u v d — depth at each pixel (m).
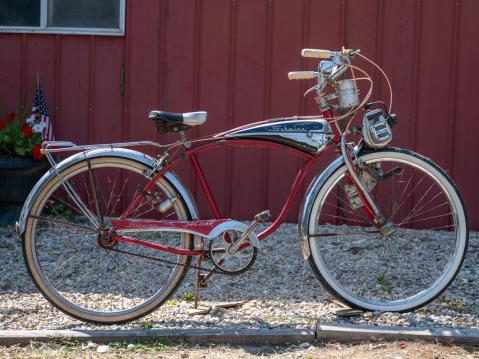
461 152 6.07
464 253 4.21
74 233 5.38
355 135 5.94
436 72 6.04
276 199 6.14
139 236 5.27
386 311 4.20
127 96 6.16
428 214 6.06
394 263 5.12
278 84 6.07
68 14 6.16
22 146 5.91
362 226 6.00
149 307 4.06
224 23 6.07
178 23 6.09
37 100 6.09
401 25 6.02
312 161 4.16
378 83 6.06
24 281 4.85
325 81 4.13
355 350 3.85
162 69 6.12
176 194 4.05
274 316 4.23
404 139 6.07
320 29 6.04
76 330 3.99
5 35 6.19
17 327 4.09
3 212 5.93
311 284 4.80
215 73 6.10
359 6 6.02
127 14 6.11
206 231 4.00
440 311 4.30
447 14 6.00
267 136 4.08
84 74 6.17
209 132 6.12
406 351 3.82
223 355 3.80
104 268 4.98
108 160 4.02
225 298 4.55
